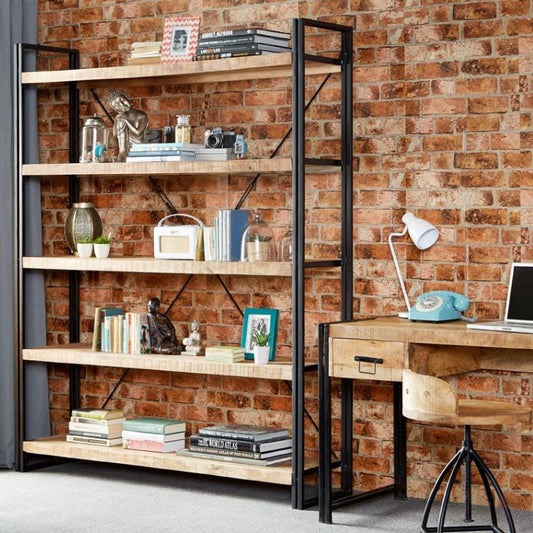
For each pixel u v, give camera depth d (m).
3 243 5.52
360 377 4.36
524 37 4.62
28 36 5.69
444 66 4.79
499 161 4.68
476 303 4.74
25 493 4.96
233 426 5.06
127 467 5.51
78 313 5.74
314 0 5.08
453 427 4.80
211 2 5.35
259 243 4.89
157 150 5.03
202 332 5.42
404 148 4.89
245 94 5.27
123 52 5.58
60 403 5.78
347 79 4.92
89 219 5.42
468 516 4.21
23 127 5.54
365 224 4.98
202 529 4.34
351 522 4.46
